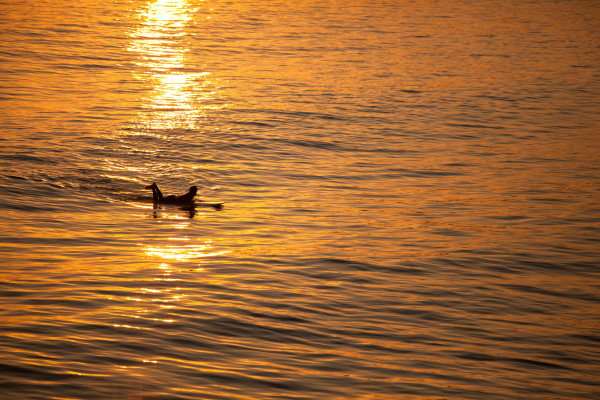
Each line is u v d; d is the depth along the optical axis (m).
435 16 78.25
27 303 15.32
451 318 16.33
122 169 27.27
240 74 47.41
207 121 35.53
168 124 34.41
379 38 63.78
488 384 13.30
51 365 12.58
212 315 15.52
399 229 22.62
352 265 19.30
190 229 21.55
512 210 25.03
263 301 16.53
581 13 85.25
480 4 89.12
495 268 19.67
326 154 31.59
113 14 70.19
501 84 48.75
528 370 14.02
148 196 24.52
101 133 31.83
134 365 12.88
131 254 19.06
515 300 17.61
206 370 12.95
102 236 20.39
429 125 37.72
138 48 54.22
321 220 23.19
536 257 20.61
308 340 14.69
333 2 84.31
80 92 39.78
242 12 75.12
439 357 14.34
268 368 13.25
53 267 17.69
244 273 18.25
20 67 45.16
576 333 15.88
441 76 50.19
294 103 40.53
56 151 28.59
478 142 34.84
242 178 27.45
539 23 76.94
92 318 14.79
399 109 40.81
